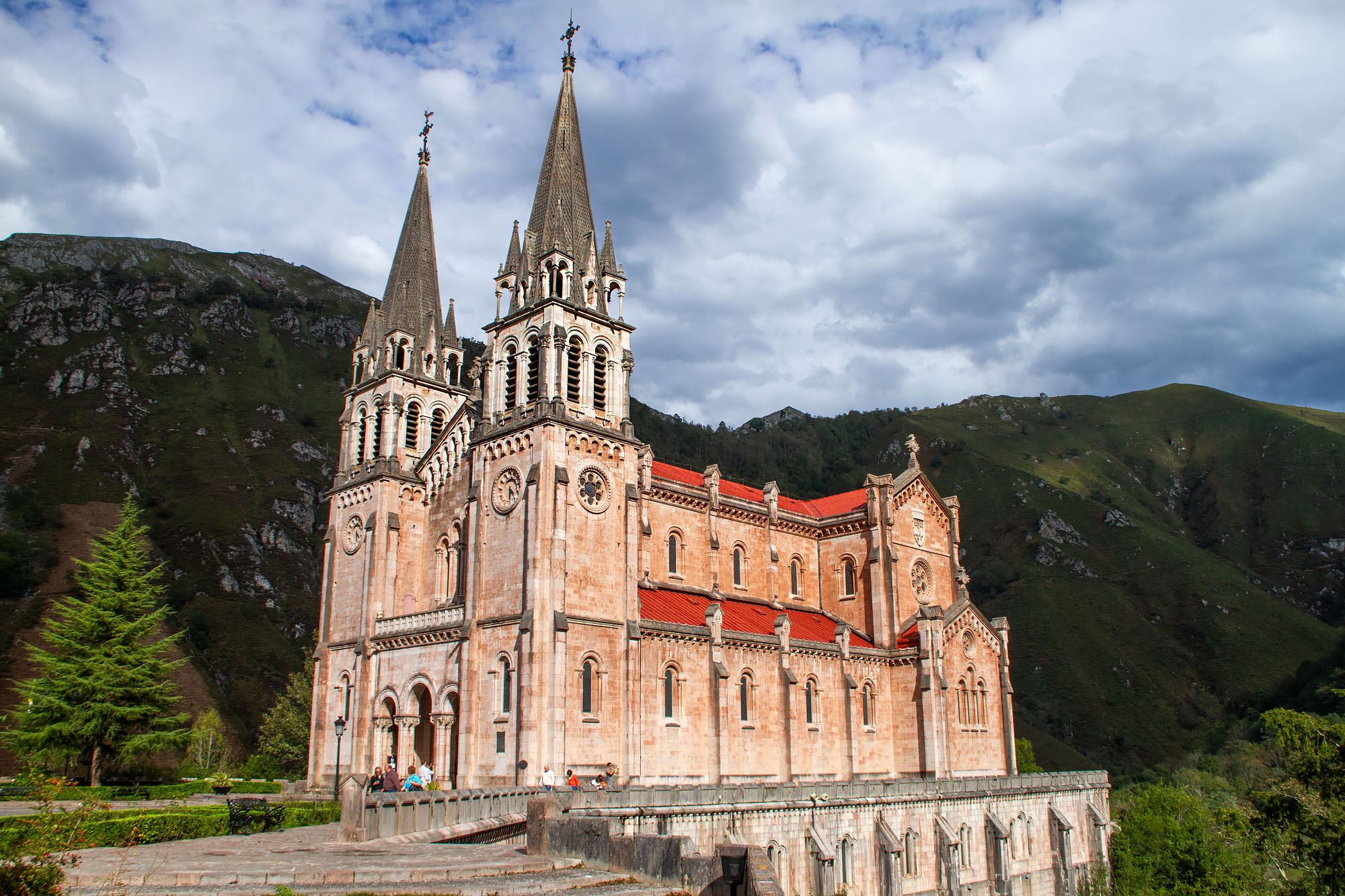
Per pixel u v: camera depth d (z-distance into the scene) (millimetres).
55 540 148250
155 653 82750
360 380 78625
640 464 71375
